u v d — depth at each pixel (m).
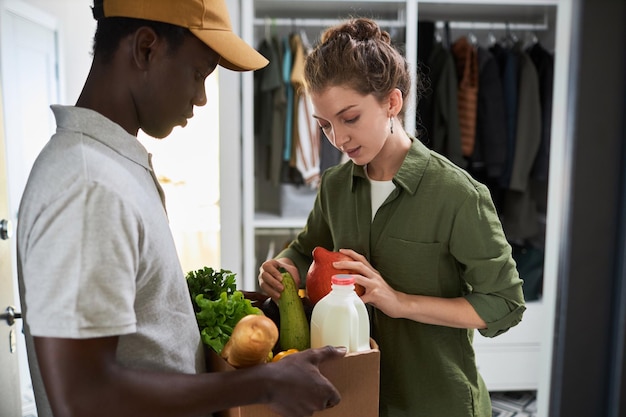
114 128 0.71
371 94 0.96
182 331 0.76
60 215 0.60
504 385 2.68
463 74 2.69
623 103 0.60
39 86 2.92
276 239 2.92
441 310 1.01
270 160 2.76
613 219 0.62
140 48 0.71
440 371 1.07
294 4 2.64
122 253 0.62
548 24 2.84
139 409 0.63
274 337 0.74
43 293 0.59
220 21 0.75
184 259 4.45
